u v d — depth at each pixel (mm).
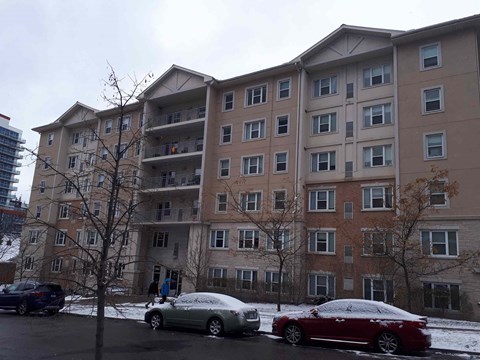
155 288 21391
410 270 20125
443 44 24469
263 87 31781
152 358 10250
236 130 32062
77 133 43250
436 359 11234
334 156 27906
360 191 26328
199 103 36031
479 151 22109
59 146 43156
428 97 24297
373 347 12219
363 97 27641
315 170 28438
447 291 21125
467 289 20859
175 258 33094
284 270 26672
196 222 30719
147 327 15922
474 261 20609
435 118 23703
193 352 11188
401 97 24984
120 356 10391
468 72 23344
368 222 25422
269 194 29141
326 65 29141
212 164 32438
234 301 14992
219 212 31047
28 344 11781
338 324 12641
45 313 18234
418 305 21344
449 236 21953
